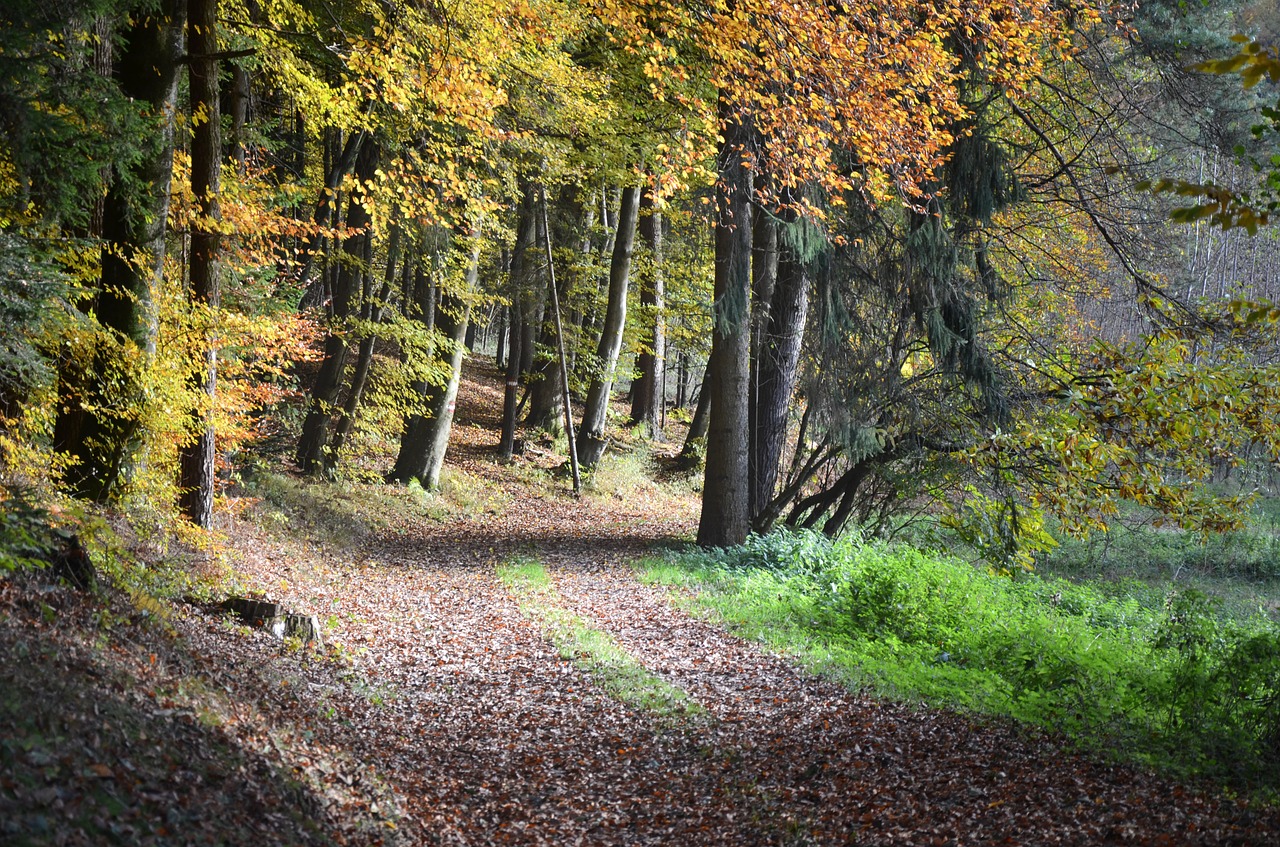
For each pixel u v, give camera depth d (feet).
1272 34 62.13
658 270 108.68
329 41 54.39
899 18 52.06
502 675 36.45
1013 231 66.69
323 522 63.00
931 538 62.64
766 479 70.69
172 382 37.01
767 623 45.70
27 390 32.76
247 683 25.84
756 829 21.84
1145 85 61.52
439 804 23.52
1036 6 53.06
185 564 36.35
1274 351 51.70
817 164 49.65
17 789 13.29
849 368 61.67
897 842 20.10
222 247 45.98
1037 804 21.67
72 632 20.90
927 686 33.45
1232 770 24.39
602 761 27.58
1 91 26.35
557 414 112.68
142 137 31.65
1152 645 38.58
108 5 29.55
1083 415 51.90
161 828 14.64
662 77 52.60
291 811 18.22
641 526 84.69
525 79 59.93
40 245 30.76
